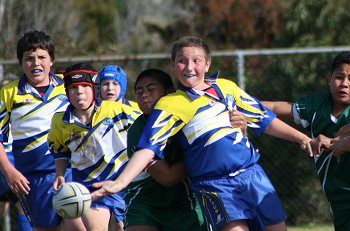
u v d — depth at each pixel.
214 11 42.16
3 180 21.59
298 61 28.47
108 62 26.91
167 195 16.27
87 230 17.72
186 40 15.09
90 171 17.72
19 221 22.17
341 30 36.38
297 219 28.47
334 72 16.34
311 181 28.44
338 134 15.74
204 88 15.24
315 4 36.53
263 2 40.56
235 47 40.94
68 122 17.58
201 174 15.05
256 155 15.66
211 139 14.87
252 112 15.85
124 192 18.23
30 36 19.22
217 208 15.05
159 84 15.82
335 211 16.91
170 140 15.20
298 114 16.98
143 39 53.09
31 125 19.58
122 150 17.67
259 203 15.26
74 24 49.97
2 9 36.78
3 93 19.55
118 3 56.59
